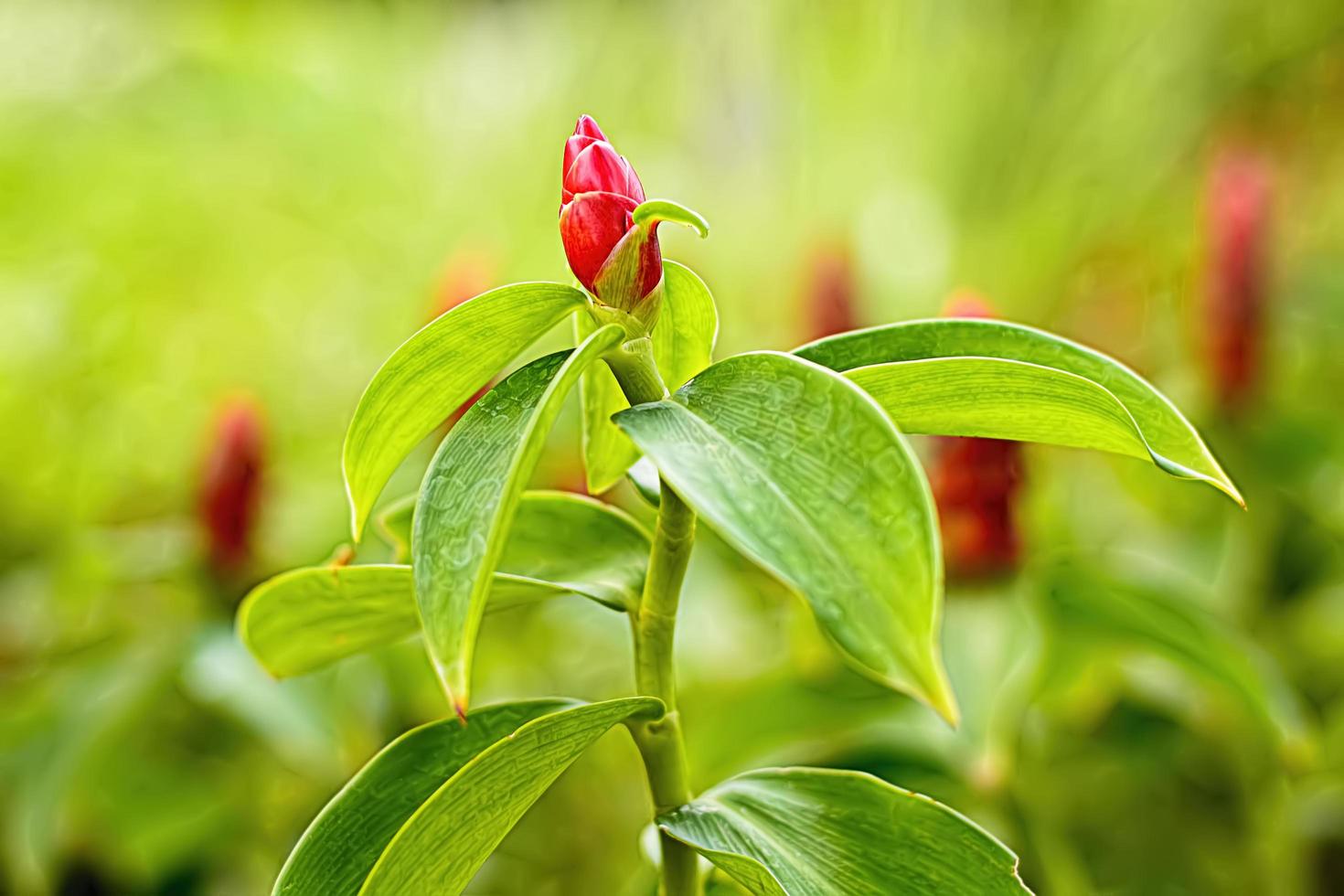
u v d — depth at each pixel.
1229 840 1.60
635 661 0.86
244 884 1.65
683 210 0.79
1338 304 1.97
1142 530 1.80
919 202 2.57
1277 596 1.72
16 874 1.58
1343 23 2.58
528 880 1.64
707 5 2.97
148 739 1.66
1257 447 1.64
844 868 0.83
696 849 0.82
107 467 2.24
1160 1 2.58
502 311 0.80
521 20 3.29
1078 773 1.62
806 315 1.75
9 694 1.69
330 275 3.05
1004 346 0.84
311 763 1.46
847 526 0.74
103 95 3.16
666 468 0.75
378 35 3.43
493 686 1.72
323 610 0.88
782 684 1.37
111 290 2.67
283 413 2.47
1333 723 1.57
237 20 3.43
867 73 2.71
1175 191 2.59
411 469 1.51
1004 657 1.24
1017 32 2.66
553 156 2.95
